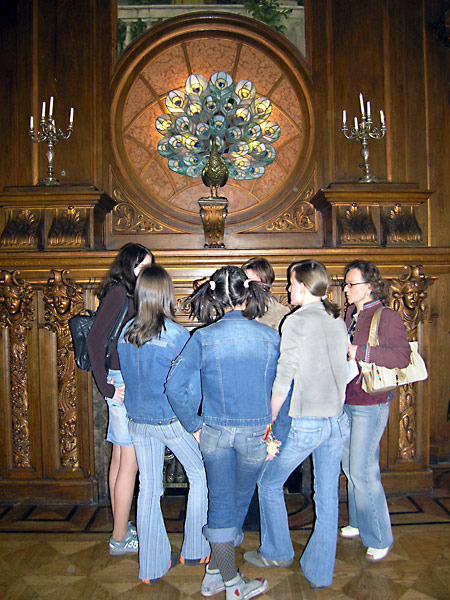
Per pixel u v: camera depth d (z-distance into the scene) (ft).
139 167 12.25
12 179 11.71
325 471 7.33
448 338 12.16
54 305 10.55
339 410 7.13
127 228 12.14
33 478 10.85
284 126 12.39
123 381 7.82
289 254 10.58
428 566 8.09
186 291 10.97
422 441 11.12
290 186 12.30
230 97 12.35
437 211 12.17
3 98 11.71
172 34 12.15
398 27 12.04
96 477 10.89
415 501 10.64
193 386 6.71
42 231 11.00
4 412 10.92
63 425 10.78
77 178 11.74
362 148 12.07
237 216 12.32
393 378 7.72
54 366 10.85
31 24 11.73
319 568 7.35
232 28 12.19
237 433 6.59
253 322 6.87
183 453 7.61
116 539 8.49
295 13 12.26
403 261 10.79
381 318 7.92
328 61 12.14
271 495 7.71
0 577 7.88
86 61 11.76
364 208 11.32
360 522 8.30
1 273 10.65
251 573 7.95
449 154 12.16
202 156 12.37
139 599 7.31
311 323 6.97
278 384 6.75
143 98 12.23
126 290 7.95
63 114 11.73
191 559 8.06
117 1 12.10
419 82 12.08
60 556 8.54
